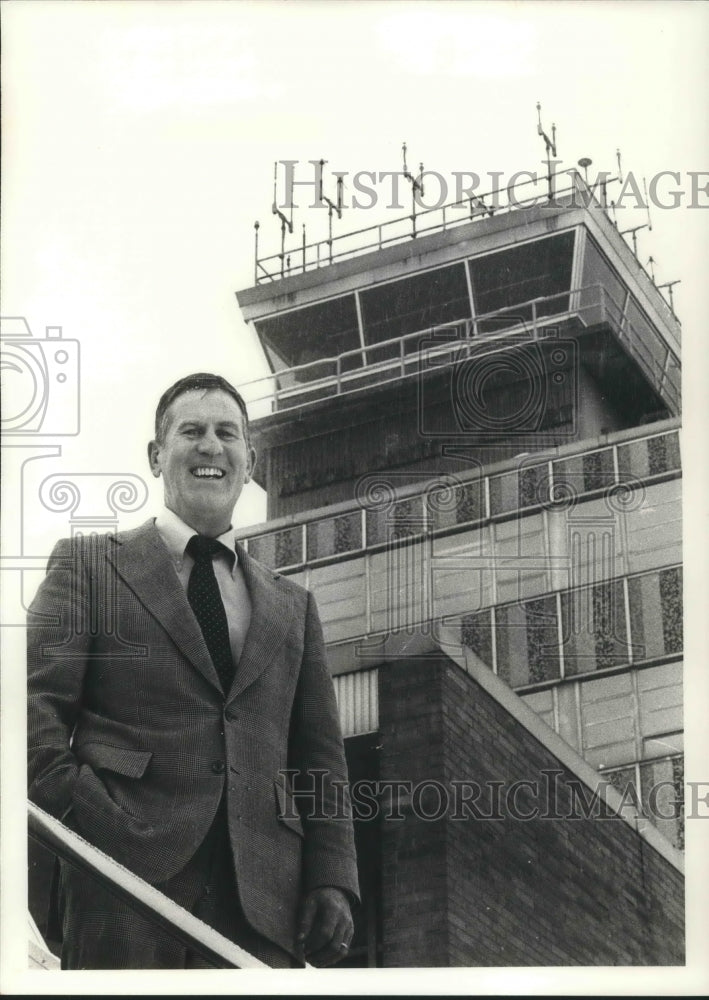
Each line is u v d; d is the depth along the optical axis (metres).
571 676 10.93
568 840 10.59
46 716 9.75
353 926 9.82
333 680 10.79
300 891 9.69
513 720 10.80
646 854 10.66
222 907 9.38
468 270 11.55
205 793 9.59
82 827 9.42
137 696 9.88
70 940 9.38
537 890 10.36
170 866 9.38
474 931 10.12
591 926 10.41
